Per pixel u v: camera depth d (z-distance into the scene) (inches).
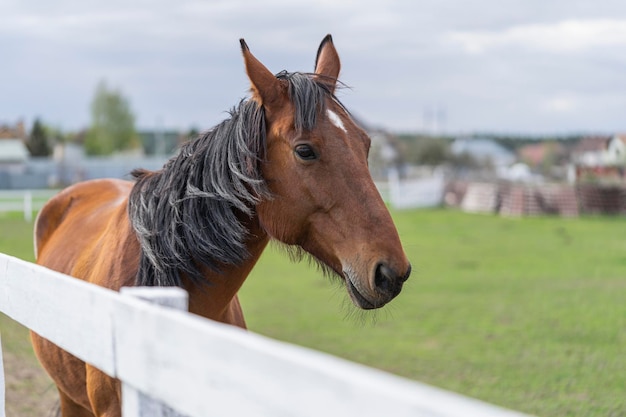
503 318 334.6
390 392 40.0
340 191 101.0
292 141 102.1
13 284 103.9
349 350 271.6
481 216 1008.9
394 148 2484.0
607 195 1023.0
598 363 253.0
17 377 237.0
